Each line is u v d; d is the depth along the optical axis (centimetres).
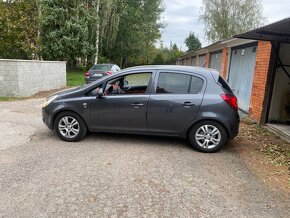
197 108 533
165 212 330
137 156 505
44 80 1366
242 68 1073
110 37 3203
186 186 397
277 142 632
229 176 439
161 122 550
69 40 2339
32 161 463
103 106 559
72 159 478
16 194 356
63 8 2372
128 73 568
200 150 546
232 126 536
